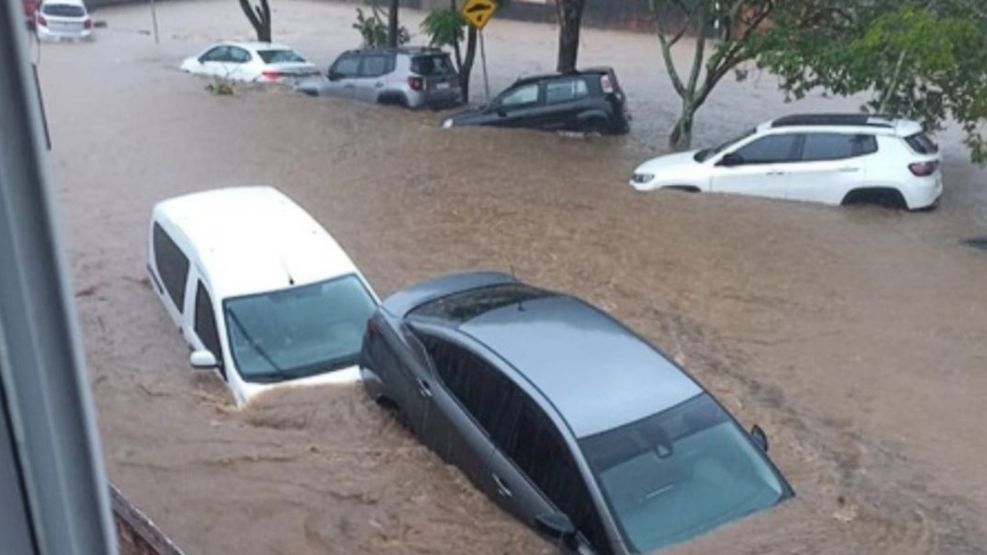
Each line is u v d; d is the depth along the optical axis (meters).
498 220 14.58
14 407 1.09
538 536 6.70
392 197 15.67
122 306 11.21
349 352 9.12
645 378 7.12
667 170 16.14
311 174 16.88
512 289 8.57
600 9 34.31
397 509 7.11
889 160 15.20
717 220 14.68
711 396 7.12
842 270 12.92
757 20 18.86
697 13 19.47
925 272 12.88
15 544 1.11
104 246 13.23
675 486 6.53
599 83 20.19
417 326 8.10
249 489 7.35
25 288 1.07
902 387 9.78
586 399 6.87
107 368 9.52
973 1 16.88
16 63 1.03
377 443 7.97
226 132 19.41
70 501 1.14
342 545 6.76
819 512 6.95
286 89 23.50
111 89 22.95
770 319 11.42
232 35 31.94
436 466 7.59
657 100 24.17
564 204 15.36
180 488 7.35
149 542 4.92
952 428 8.90
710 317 11.48
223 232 9.99
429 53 22.52
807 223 14.66
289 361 8.97
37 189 1.06
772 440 8.52
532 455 6.85
